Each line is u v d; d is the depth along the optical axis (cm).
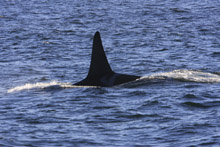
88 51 11094
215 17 18538
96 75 7050
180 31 14488
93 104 5828
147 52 10756
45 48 11475
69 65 9244
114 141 4444
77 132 4734
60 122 5100
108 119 5169
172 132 4644
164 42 12262
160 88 6544
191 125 4822
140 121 5059
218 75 7456
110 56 10312
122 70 8775
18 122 5128
